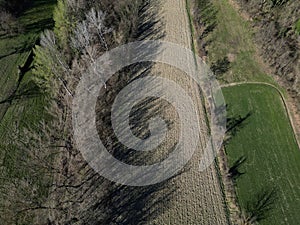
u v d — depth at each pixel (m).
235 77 57.75
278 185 45.03
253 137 50.19
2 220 45.34
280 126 50.34
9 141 54.22
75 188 48.41
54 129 54.72
